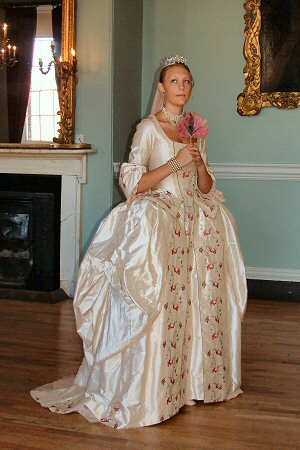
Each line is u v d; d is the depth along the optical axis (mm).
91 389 3197
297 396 3496
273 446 2869
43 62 5836
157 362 3070
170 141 3305
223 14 5961
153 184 3211
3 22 5902
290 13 5777
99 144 5730
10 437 2910
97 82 5688
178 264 3215
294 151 5902
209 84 6039
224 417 3188
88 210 5789
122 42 5801
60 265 5840
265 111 5930
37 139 5898
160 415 3053
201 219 3371
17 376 3744
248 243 6043
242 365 4023
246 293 3510
